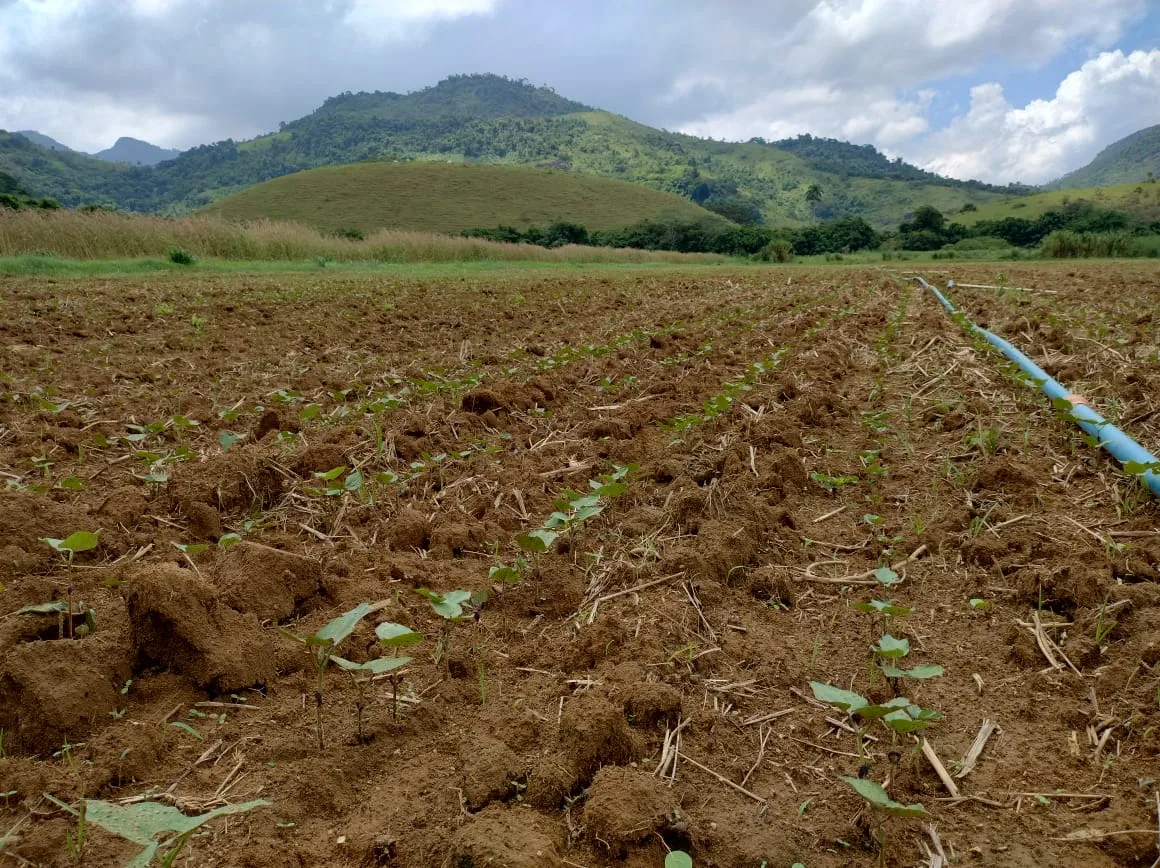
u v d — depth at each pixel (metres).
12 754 1.89
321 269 19.16
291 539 3.06
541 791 1.79
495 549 3.12
